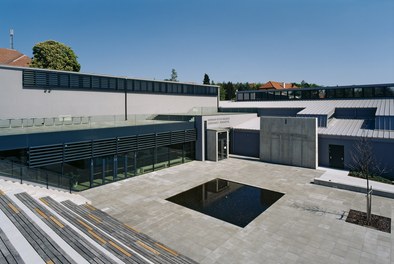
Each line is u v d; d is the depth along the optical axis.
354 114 26.58
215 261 9.88
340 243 11.05
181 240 11.41
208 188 18.38
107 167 19.23
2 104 19.05
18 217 10.01
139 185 18.89
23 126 18.86
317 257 10.08
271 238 11.53
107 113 26.05
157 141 22.69
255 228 12.48
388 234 11.73
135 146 20.84
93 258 7.66
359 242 11.10
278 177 20.92
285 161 25.22
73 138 16.91
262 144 26.70
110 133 19.03
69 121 21.06
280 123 25.31
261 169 23.42
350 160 22.64
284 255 10.23
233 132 30.61
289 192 17.47
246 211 14.45
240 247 10.83
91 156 17.89
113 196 16.62
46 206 12.26
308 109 28.48
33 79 20.64
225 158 28.09
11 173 14.27
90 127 18.61
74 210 13.07
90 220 12.08
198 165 24.98
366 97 29.39
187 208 14.88
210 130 26.77
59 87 22.28
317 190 17.80
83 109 24.03
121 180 20.06
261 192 17.52
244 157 28.52
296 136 24.38
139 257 8.41
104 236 9.91
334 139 23.42
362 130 22.72
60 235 8.98
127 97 27.91
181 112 34.41
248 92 39.81
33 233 8.78
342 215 13.73
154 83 30.86
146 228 12.48
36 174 15.23
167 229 12.40
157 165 23.20
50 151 15.79
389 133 21.11
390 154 20.58
